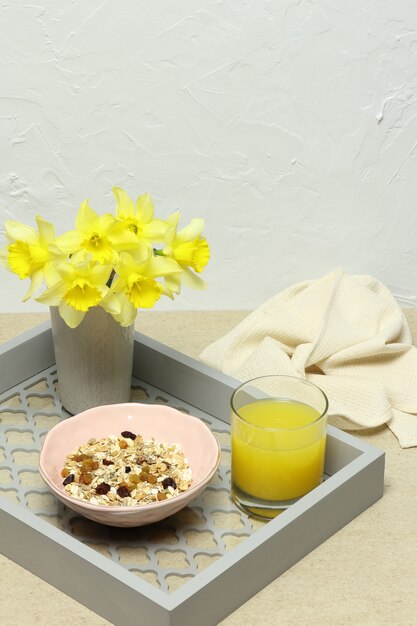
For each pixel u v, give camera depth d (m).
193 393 1.35
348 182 1.58
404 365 1.43
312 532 1.17
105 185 1.59
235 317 1.57
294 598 1.13
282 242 1.62
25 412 1.35
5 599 1.13
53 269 1.23
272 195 1.59
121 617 1.10
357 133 1.56
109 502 1.18
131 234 1.22
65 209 1.61
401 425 1.35
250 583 1.12
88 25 1.50
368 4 1.49
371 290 1.53
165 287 1.25
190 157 1.57
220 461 1.29
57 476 1.23
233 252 1.63
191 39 1.51
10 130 1.56
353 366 1.43
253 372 1.38
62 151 1.57
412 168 1.58
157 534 1.20
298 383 1.25
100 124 1.56
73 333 1.28
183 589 1.07
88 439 1.27
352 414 1.35
